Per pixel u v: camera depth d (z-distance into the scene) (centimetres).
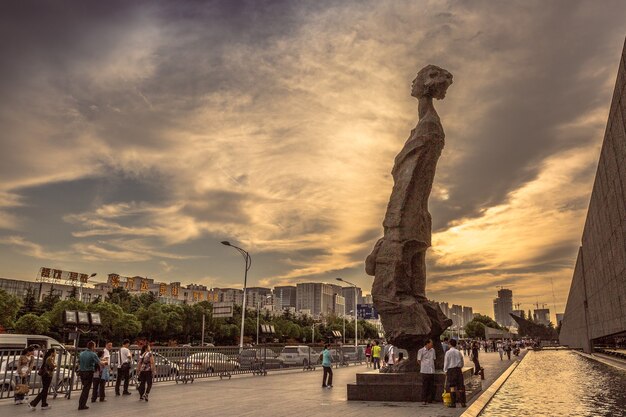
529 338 13488
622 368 2936
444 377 1350
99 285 13112
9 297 5709
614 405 1383
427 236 1606
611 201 2675
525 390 1831
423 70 1738
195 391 1733
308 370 3083
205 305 8025
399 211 1578
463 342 6184
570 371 2816
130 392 1677
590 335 4647
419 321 1485
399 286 1538
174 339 7681
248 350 2653
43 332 5797
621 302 2653
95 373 1409
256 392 1691
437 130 1627
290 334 8819
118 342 6569
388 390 1377
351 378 2384
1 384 1524
